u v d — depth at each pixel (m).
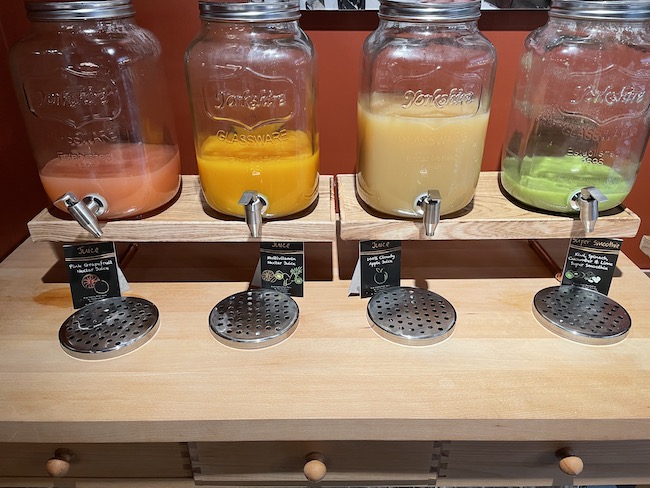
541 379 0.71
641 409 0.66
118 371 0.73
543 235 0.80
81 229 0.79
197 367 0.73
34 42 0.73
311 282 0.92
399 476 0.75
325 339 0.79
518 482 0.76
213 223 0.79
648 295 0.89
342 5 0.88
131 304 0.85
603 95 0.74
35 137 0.76
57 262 0.98
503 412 0.66
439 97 0.72
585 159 0.78
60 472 0.70
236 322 0.80
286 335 0.79
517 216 0.80
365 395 0.69
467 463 0.74
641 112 0.74
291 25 0.74
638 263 1.13
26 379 0.71
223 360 0.75
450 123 0.69
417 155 0.71
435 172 0.73
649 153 1.00
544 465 0.74
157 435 0.67
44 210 0.83
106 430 0.66
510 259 1.00
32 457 0.73
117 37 0.75
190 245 1.05
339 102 0.97
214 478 0.75
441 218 0.80
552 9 0.74
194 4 0.89
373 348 0.77
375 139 0.73
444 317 0.82
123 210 0.78
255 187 0.74
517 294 0.89
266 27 0.72
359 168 0.81
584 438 0.67
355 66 0.94
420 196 0.75
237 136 0.72
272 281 0.88
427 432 0.66
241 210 0.77
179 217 0.81
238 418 0.65
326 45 0.92
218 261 0.99
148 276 0.94
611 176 0.77
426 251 1.02
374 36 0.75
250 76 0.71
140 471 0.75
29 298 0.88
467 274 0.95
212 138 0.74
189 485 0.76
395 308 0.84
